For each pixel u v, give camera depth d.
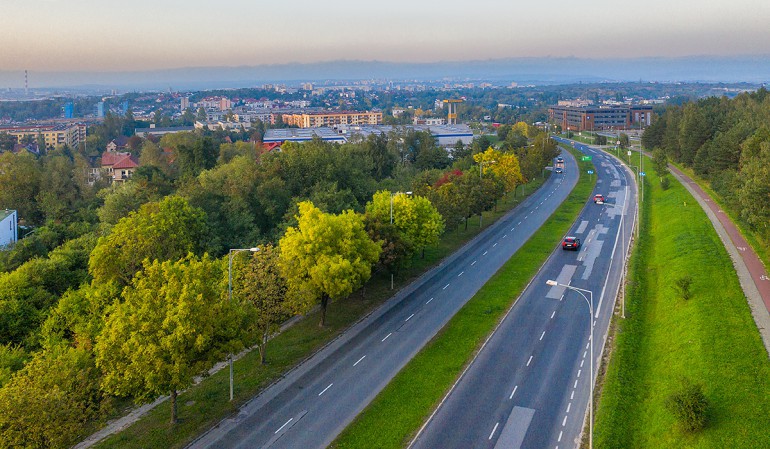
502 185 126.50
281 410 50.00
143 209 83.50
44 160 177.75
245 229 98.94
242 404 51.09
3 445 37.72
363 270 66.81
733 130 125.00
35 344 62.06
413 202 88.25
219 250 89.62
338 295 65.12
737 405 44.50
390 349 61.31
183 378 46.44
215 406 50.75
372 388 53.31
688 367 51.50
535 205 135.50
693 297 65.56
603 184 160.25
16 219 112.31
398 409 49.59
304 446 44.84
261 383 54.56
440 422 47.56
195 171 138.12
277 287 60.88
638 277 79.69
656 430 44.78
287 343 63.12
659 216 115.69
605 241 101.75
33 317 65.00
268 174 112.44
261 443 45.38
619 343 59.88
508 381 53.88
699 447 41.50
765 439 40.72
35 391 39.59
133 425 48.38
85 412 46.56
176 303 47.78
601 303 72.06
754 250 82.25
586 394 51.38
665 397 48.22
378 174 165.12
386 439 45.44
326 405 50.62
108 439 46.19
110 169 180.62
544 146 181.38
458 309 71.62
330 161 125.00
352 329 66.81
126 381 45.72
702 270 73.69
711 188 123.94
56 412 39.47
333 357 59.75
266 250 68.88
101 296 64.19
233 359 60.00
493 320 67.75
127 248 76.31
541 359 58.00
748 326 56.75
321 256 64.75
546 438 45.16
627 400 49.56
